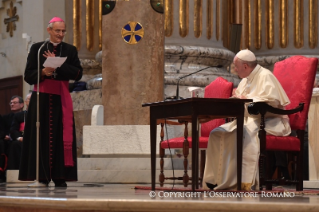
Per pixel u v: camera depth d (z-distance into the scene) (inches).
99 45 1754.4
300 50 1697.8
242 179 804.6
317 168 1074.7
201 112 703.1
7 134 1512.1
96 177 1226.6
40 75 979.9
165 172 1180.5
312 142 1080.8
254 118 847.1
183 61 1523.1
